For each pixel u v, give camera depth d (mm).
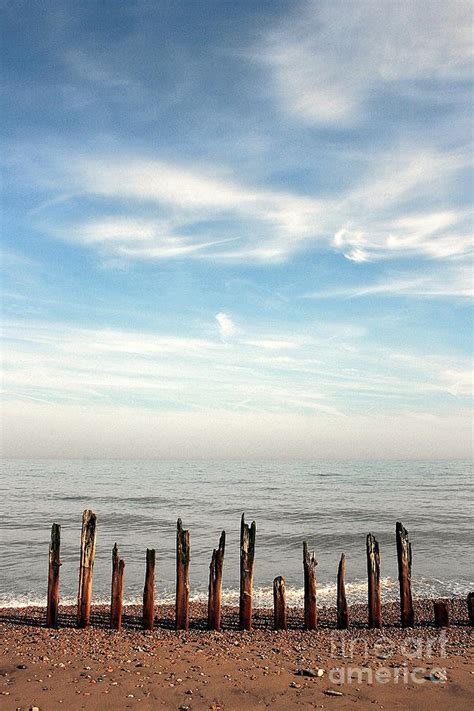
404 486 94062
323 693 10305
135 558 30812
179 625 15109
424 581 25469
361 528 43406
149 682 10758
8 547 33469
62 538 37344
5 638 13578
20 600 21750
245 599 15289
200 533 40625
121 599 14961
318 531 41750
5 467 170875
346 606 15766
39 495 69938
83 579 15031
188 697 10062
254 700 9961
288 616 17938
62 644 13164
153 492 77062
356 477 124562
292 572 27766
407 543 16016
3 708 9461
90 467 178125
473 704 9844
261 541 37406
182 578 15156
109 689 10359
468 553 32906
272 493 77188
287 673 11359
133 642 13531
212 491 80062
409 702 9922
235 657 12414
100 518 48094
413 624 15898
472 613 15945
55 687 10398
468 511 55156
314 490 83375
